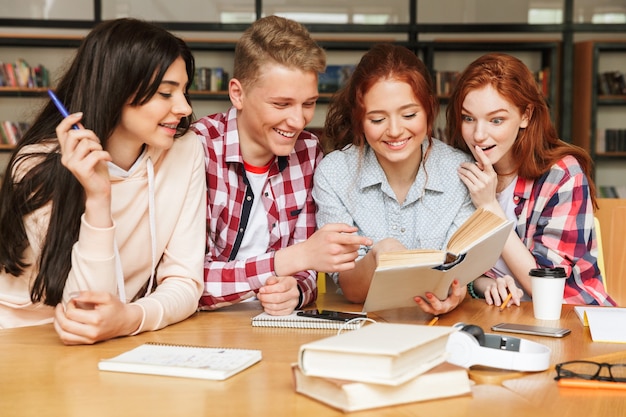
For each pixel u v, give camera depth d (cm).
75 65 151
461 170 187
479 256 150
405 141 170
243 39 175
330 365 97
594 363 111
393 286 141
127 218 159
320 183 187
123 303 136
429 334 102
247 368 114
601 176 603
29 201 146
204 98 576
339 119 194
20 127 577
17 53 581
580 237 194
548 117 198
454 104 196
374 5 585
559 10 589
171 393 102
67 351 126
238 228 188
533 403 98
